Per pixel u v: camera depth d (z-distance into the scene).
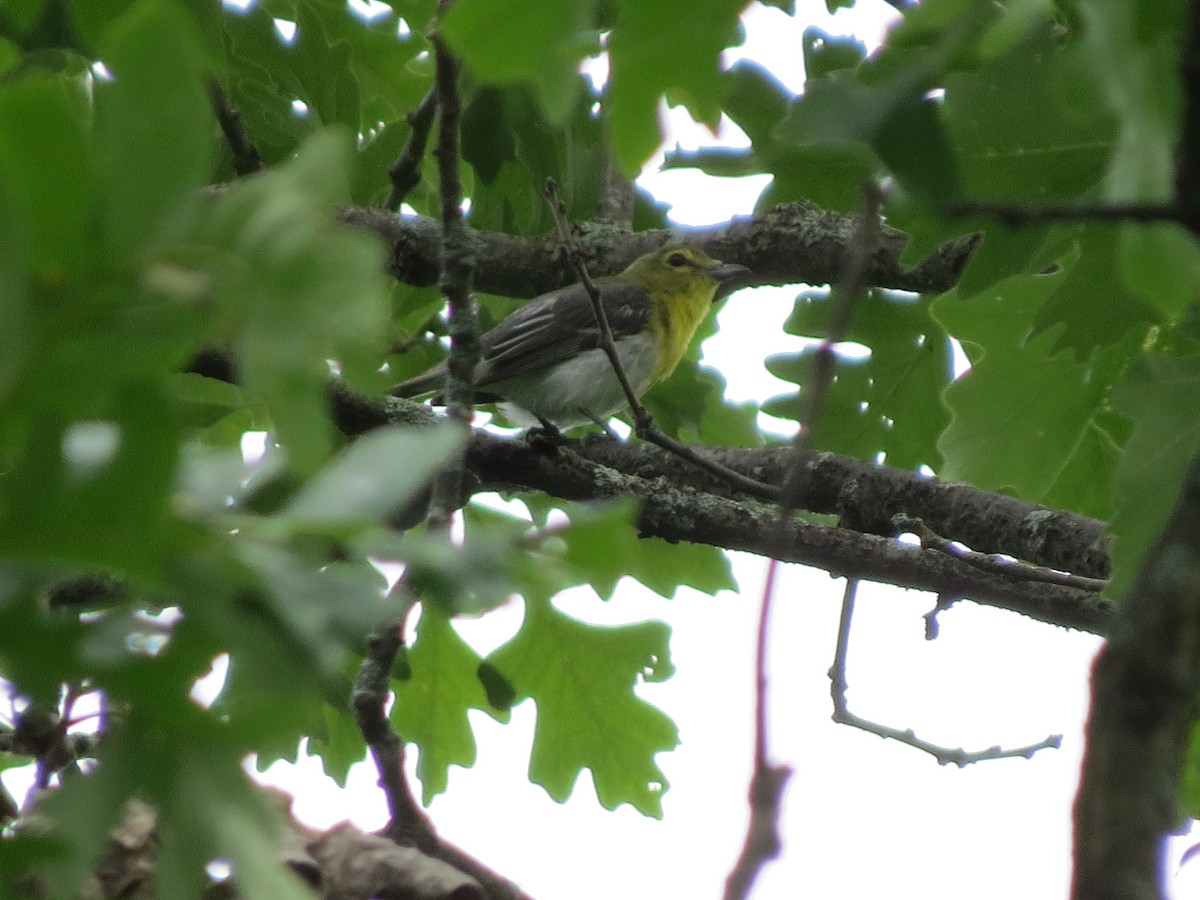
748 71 7.88
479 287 9.99
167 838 2.34
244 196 1.97
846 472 8.57
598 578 2.24
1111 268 5.78
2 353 1.89
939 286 9.23
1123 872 2.41
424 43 9.95
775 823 2.47
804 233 9.80
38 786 4.48
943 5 2.80
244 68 9.00
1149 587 2.56
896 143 2.67
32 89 1.88
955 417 8.02
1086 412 7.82
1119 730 2.50
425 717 8.88
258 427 8.27
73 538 2.03
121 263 1.91
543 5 2.87
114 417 2.02
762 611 2.69
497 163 9.00
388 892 3.85
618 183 10.42
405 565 2.24
